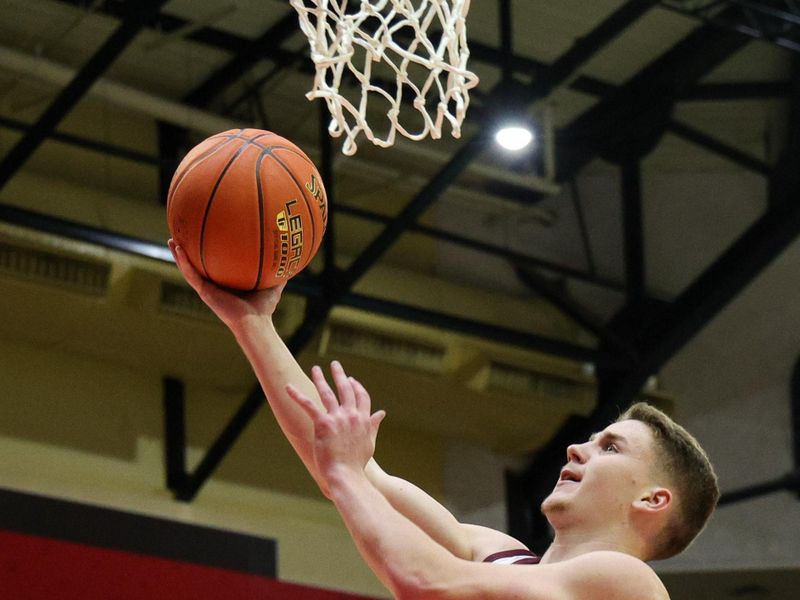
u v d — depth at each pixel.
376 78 11.70
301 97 12.32
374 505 2.85
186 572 7.33
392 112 4.14
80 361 11.70
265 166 3.52
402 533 2.82
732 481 13.59
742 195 13.64
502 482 13.42
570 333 13.32
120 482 11.54
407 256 13.27
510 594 2.79
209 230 3.44
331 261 11.28
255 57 11.82
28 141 10.14
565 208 13.96
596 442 3.35
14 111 11.52
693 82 12.57
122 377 11.87
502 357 12.66
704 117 13.18
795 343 13.67
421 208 11.26
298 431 3.38
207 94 12.23
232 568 8.48
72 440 11.45
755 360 13.79
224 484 12.21
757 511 13.45
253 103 12.37
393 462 13.00
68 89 9.98
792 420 13.56
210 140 3.61
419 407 12.67
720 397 13.80
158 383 12.05
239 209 3.45
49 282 10.66
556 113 13.10
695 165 13.75
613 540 3.21
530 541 13.31
